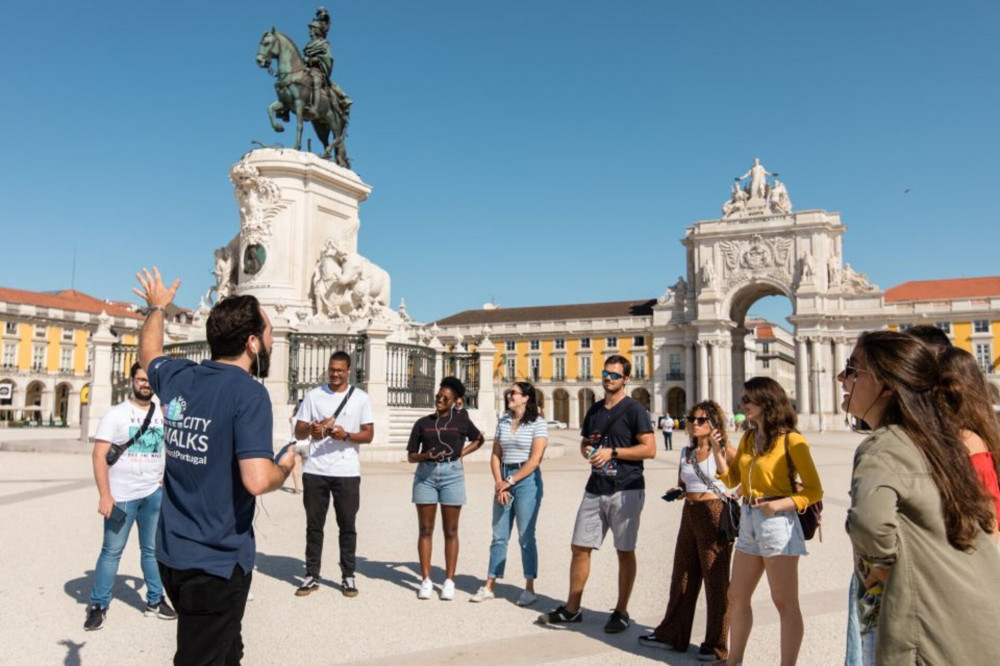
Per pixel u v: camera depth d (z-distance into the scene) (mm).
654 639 2752
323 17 11672
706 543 2654
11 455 9812
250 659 2523
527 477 3344
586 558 3031
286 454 1799
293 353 9156
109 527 2873
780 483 2375
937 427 1397
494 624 2973
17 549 4055
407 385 10180
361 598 3326
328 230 10812
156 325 1954
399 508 5719
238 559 1677
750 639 2787
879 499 1348
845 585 3604
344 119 11750
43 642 2666
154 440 3000
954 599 1306
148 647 2650
